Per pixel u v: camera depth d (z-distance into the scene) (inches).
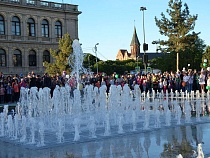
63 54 1764.3
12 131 531.5
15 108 898.1
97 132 516.7
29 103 767.1
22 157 370.3
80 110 706.2
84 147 412.5
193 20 2169.0
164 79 1298.0
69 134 504.4
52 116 677.3
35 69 2158.0
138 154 365.4
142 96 1178.0
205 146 395.9
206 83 1240.8
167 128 546.6
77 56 959.6
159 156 352.2
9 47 2021.4
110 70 3275.1
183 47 2175.2
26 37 2112.5
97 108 765.9
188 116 619.5
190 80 1245.1
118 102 767.7
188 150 377.1
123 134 494.0
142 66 3528.5
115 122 609.6
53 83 1112.8
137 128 548.1
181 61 2792.8
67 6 2332.7
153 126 566.3
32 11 2142.0
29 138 487.2
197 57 2923.2
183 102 978.1
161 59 2923.2
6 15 2015.3
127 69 3462.1
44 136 495.8
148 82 1298.0
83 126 569.9
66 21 2332.7
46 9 2199.8
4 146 440.8
